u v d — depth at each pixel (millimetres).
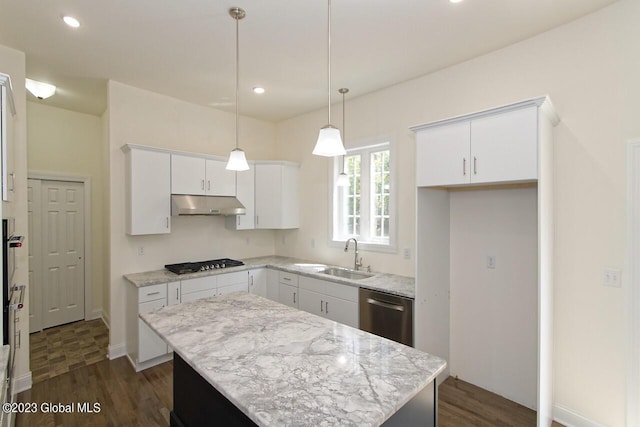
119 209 3395
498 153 2119
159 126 3688
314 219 4270
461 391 2711
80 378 2920
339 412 1023
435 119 3033
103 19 2246
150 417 2375
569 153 2254
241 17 2215
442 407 2492
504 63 2592
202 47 2648
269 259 4477
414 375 1267
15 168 2590
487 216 2721
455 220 2922
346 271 3660
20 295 2398
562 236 2285
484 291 2740
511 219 2590
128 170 3287
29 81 3234
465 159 2281
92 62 2916
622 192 2047
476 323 2791
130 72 3129
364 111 3652
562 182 2283
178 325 1776
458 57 2766
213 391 1603
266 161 4297
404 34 2420
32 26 2324
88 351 3492
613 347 2076
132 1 2055
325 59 2834
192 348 1486
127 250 3451
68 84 3416
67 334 3971
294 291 3676
